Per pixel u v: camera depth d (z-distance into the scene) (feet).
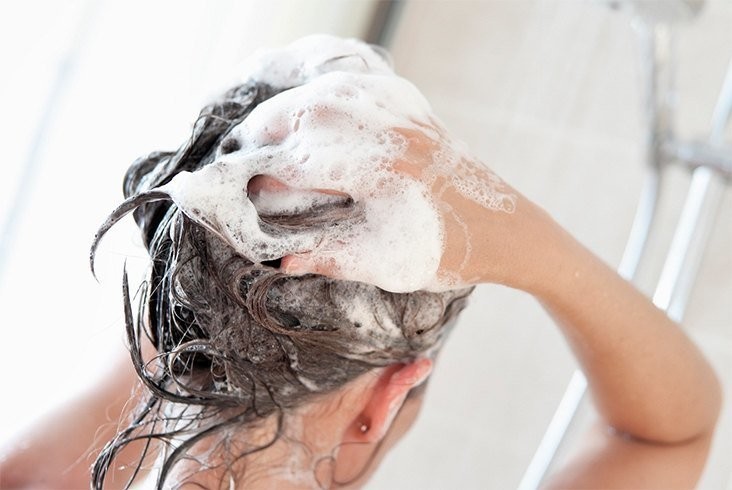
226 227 1.63
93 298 3.16
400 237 1.74
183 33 3.47
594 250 4.23
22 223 3.11
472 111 4.46
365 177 1.74
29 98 3.04
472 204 1.86
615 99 4.21
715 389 2.65
